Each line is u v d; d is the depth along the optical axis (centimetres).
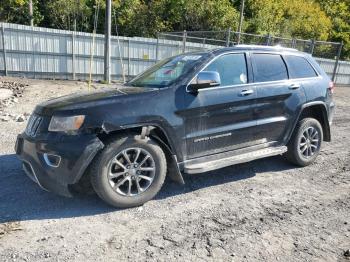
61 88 1558
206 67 491
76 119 405
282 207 452
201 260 334
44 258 331
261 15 4047
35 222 394
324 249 361
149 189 441
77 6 3506
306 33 4356
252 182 534
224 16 3712
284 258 342
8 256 331
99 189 410
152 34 3709
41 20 3400
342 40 4725
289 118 570
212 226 398
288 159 609
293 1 4538
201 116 473
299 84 584
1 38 1822
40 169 409
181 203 454
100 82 1923
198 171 466
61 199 451
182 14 3756
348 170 607
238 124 512
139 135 431
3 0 3247
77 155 396
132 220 405
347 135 893
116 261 329
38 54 1897
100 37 1988
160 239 368
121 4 3653
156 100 441
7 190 474
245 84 520
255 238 376
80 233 375
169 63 533
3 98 1184
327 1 5216
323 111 622
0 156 608
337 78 2531
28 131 443
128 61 2047
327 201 477
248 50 545
